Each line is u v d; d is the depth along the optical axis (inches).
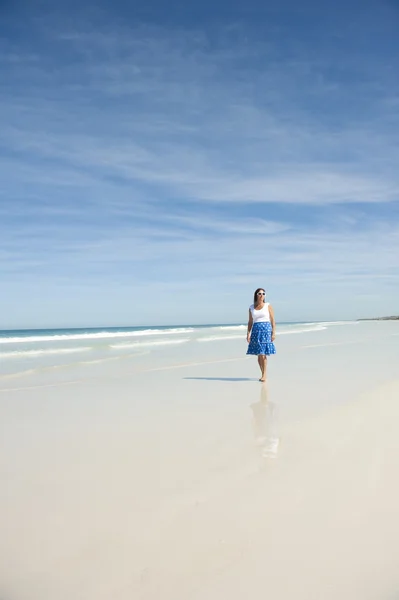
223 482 130.6
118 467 147.5
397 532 98.9
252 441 173.9
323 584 82.0
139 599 79.3
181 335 1247.5
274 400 262.4
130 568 88.3
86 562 90.7
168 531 101.9
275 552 92.2
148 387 322.7
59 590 82.0
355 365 440.8
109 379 365.7
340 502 114.3
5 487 131.0
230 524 104.3
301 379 349.1
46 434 193.3
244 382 341.4
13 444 177.8
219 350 671.8
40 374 399.9
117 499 120.6
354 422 200.2
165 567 88.3
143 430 197.5
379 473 133.8
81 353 632.4
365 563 87.9
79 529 104.0
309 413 222.2
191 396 283.6
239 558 90.6
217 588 81.7
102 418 224.1
